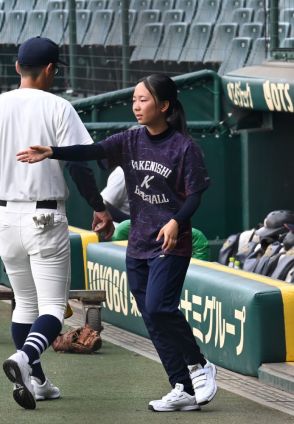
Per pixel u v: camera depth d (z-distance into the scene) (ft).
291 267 86.02
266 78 98.53
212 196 112.78
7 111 54.95
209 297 67.77
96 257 84.69
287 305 62.75
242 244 97.71
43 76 56.18
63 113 54.75
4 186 55.01
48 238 54.65
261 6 130.52
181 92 112.57
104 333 79.00
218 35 134.31
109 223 56.80
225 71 130.00
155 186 53.36
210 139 112.27
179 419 53.16
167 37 137.28
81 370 65.82
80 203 107.45
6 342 74.69
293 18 101.09
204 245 89.97
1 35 155.33
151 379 63.05
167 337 54.08
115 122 111.75
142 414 54.24
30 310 57.36
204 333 68.64
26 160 52.26
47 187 54.49
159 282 53.06
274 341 62.69
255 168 111.04
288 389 59.47
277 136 110.73
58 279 55.36
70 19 133.28
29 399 53.72
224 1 135.33
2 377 63.05
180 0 139.13
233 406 56.13
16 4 155.94
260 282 64.90
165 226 52.03
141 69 133.18
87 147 53.52
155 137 53.52
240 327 63.98
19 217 54.80
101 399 57.72
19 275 56.59
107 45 137.28
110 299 82.48
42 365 67.41
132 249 54.75
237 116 110.93
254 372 63.10
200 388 54.60
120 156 54.24
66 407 55.72
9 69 143.33
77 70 133.90
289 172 111.45
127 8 128.88
